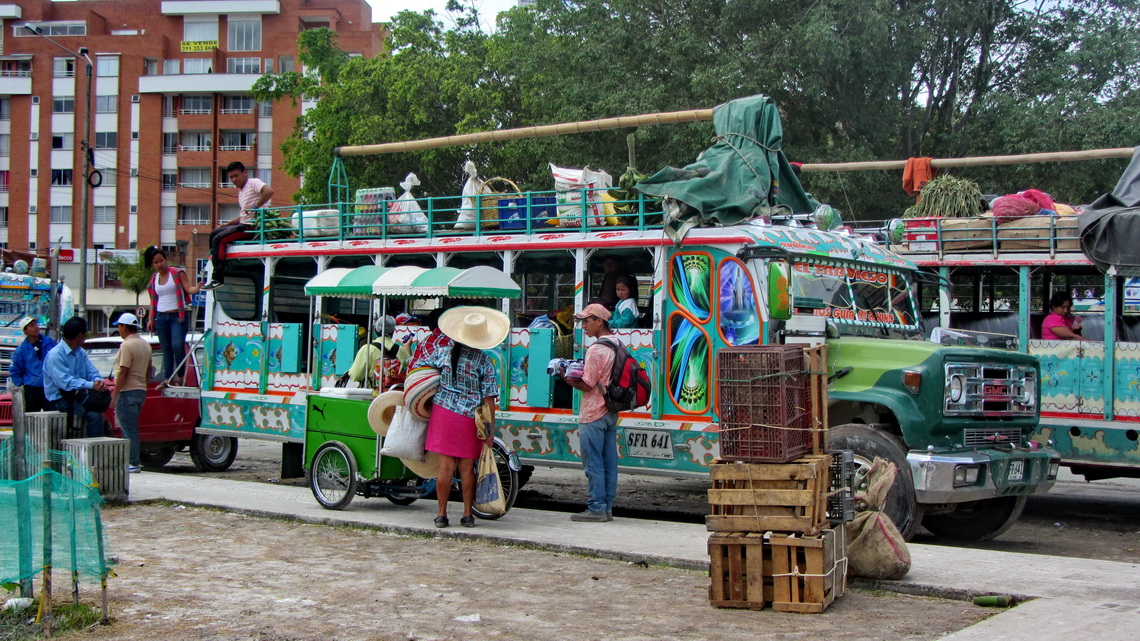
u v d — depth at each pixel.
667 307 9.38
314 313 11.77
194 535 8.16
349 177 30.97
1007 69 24.30
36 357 12.19
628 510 10.88
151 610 5.86
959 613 5.86
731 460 6.16
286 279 13.19
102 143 60.25
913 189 13.09
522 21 28.56
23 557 5.60
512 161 28.17
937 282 11.00
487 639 5.31
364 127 29.69
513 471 9.14
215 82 59.16
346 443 9.29
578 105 23.08
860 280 9.79
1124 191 7.89
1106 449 10.38
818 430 6.31
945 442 8.07
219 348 12.66
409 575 6.80
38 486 5.60
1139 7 22.86
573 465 9.85
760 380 6.09
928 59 23.56
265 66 62.44
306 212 12.23
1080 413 10.52
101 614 5.64
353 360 11.28
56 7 66.00
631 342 9.56
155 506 9.61
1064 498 12.48
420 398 8.45
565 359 9.72
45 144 60.53
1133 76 22.28
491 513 8.65
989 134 22.41
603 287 10.34
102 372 14.18
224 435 12.57
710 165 9.66
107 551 6.22
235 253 12.59
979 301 12.20
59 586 6.43
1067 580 6.46
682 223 9.28
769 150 9.96
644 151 22.38
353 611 5.86
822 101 21.81
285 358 11.94
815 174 21.00
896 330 9.93
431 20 31.59
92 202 60.16
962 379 8.12
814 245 9.27
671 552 7.29
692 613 5.85
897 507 7.88
